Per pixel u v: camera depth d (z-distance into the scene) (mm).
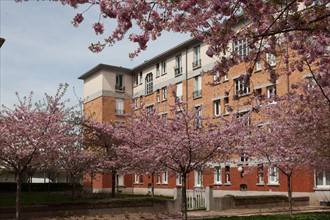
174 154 15242
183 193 15484
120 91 51562
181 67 43375
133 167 23172
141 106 19625
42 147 17188
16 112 16984
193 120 15844
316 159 18734
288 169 20016
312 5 9438
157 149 15453
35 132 16750
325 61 10883
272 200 25750
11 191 42375
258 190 31938
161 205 22047
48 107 17703
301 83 17875
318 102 17047
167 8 8336
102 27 8320
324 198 27047
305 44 10492
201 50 40344
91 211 20156
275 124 19672
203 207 23719
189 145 14992
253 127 20062
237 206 24391
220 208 23750
